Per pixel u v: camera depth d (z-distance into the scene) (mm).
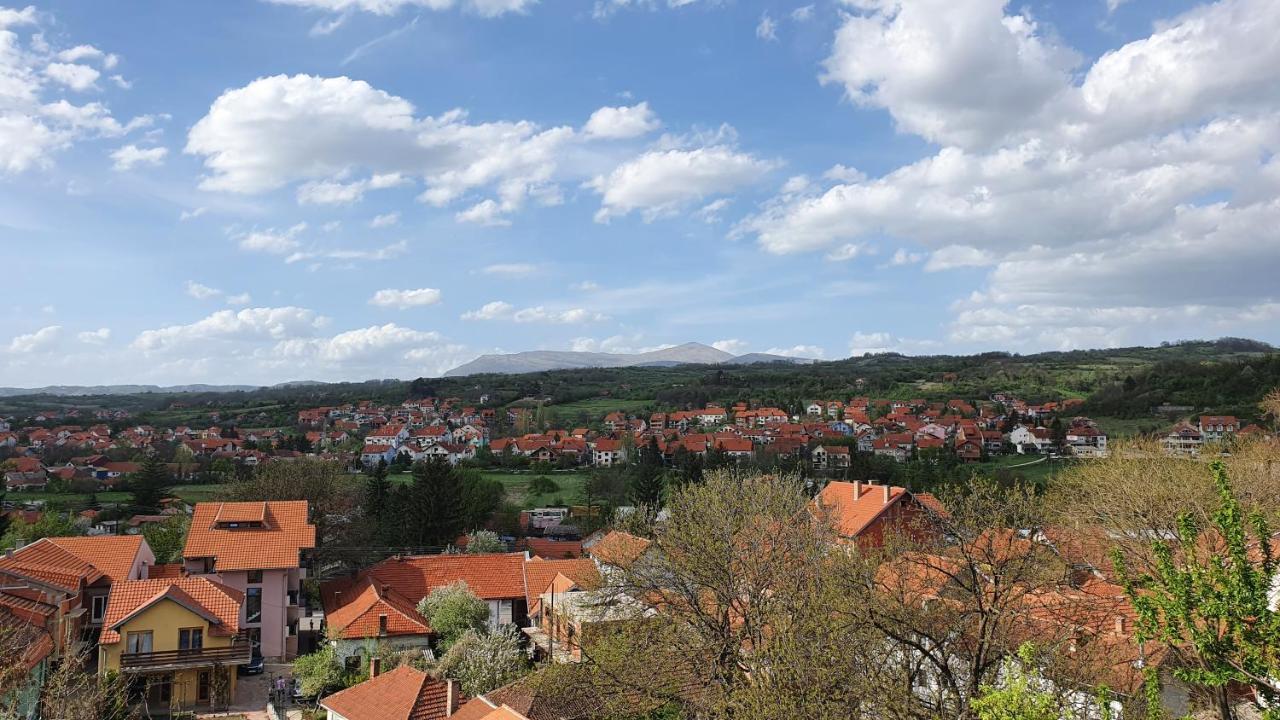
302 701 45844
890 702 21828
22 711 35156
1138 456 59375
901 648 24797
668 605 31188
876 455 129500
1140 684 22953
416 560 62219
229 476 124875
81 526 90125
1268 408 94625
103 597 51531
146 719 43344
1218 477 14711
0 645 31938
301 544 56125
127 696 38969
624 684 29594
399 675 39406
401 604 55312
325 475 82938
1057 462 121000
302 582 65062
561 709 34625
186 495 118250
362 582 58875
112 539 56312
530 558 64688
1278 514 40344
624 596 36906
